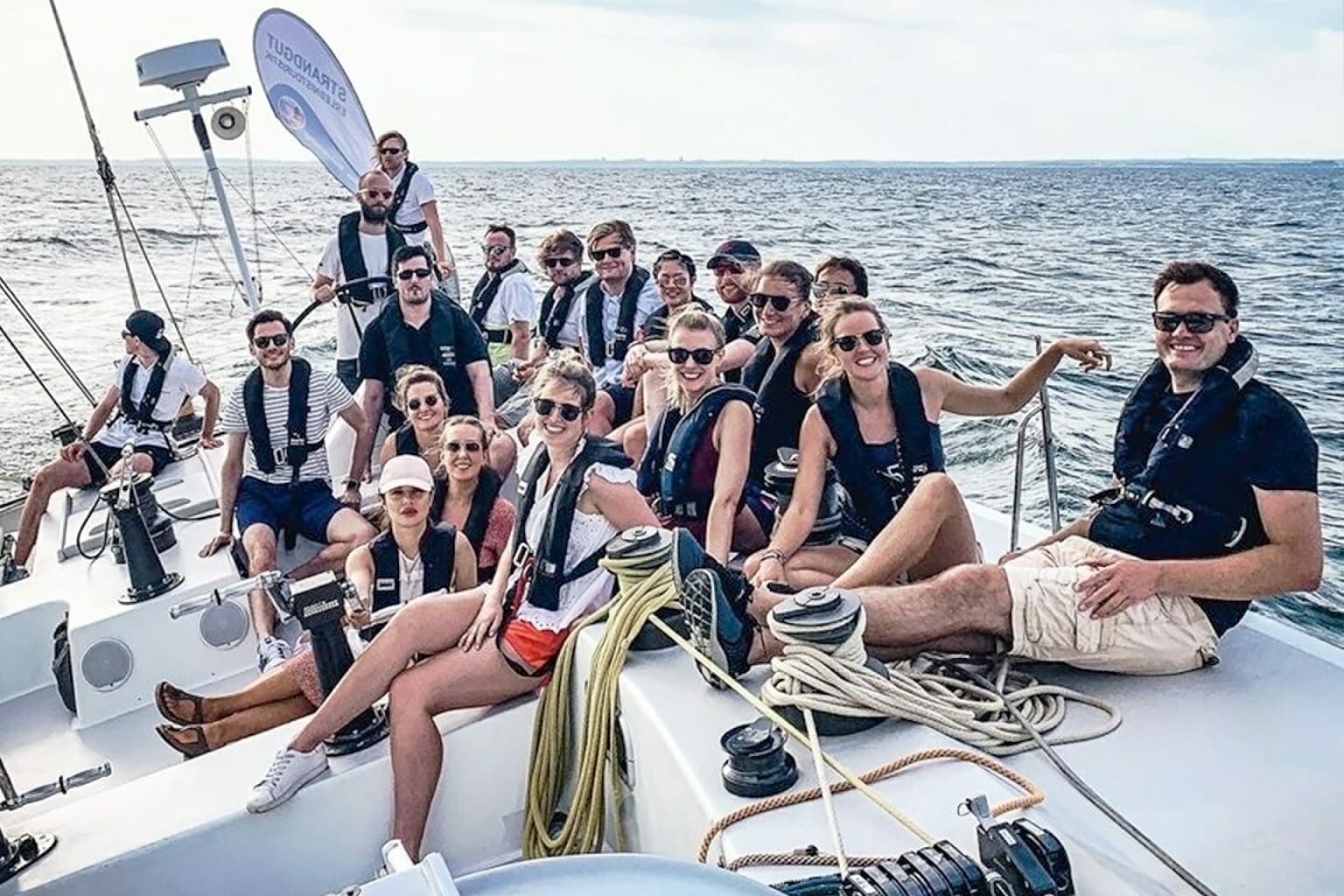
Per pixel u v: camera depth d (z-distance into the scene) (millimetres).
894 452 3035
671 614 2674
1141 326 15461
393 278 5238
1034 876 1576
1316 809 2020
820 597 2279
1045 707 2402
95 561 4445
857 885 1590
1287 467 2324
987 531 3754
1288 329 14250
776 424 3682
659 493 3648
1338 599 6211
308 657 3127
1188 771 2160
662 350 4309
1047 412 3203
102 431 5551
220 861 2574
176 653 3969
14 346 4945
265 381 4363
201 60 5465
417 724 2674
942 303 18188
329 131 6609
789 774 2068
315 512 4398
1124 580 2400
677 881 1268
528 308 6461
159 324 5355
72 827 2586
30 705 4105
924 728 2219
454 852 2836
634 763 2514
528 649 2762
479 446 3604
